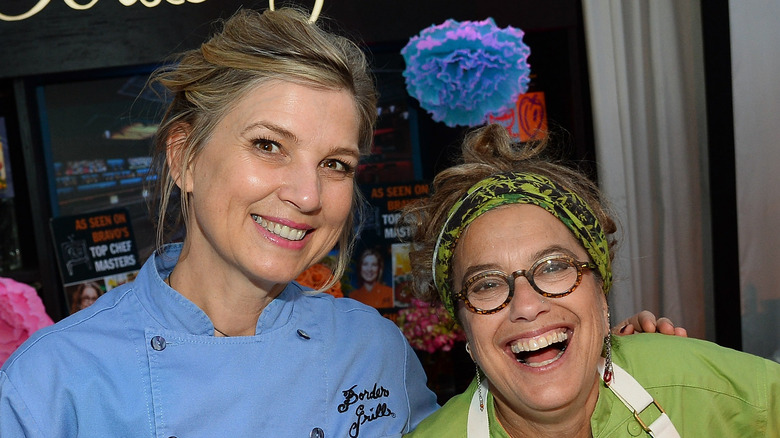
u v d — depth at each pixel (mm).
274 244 1245
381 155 3254
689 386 1450
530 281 1312
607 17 2875
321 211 1277
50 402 1186
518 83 2648
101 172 3188
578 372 1342
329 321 1517
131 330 1305
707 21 2959
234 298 1323
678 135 3002
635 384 1437
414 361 1673
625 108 2918
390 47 3072
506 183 1378
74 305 2812
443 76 2592
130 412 1244
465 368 3189
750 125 2869
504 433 1461
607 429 1420
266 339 1391
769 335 2963
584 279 1355
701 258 3057
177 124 1308
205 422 1304
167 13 2787
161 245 1417
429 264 1540
